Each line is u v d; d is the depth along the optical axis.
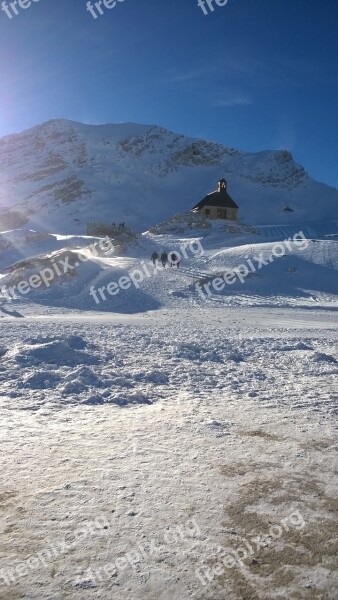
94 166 165.50
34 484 4.66
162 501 4.39
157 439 6.00
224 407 7.62
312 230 81.81
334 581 3.37
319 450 5.76
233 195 152.50
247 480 4.87
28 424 6.45
